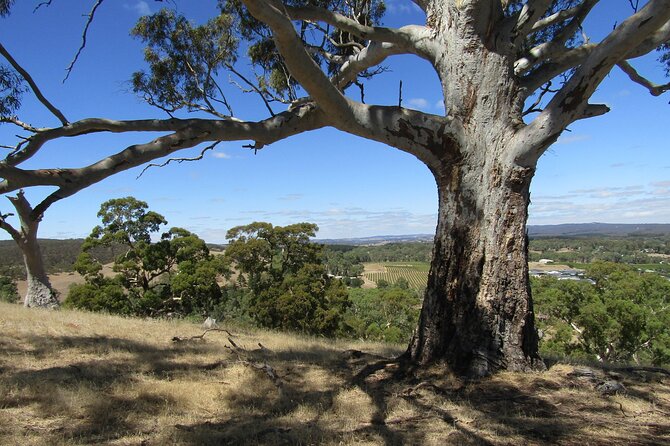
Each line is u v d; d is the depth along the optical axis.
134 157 5.20
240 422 4.40
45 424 4.15
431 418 4.48
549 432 4.11
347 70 8.03
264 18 4.53
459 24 6.14
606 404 4.87
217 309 22.83
